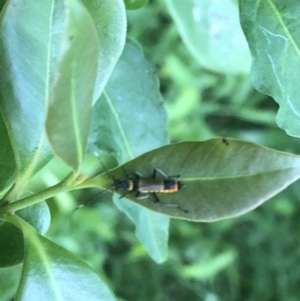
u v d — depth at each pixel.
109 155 0.15
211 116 0.37
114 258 0.36
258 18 0.11
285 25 0.11
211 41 0.20
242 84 0.34
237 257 0.39
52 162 0.21
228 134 0.37
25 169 0.09
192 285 0.37
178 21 0.19
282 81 0.11
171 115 0.32
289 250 0.39
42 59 0.09
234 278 0.38
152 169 0.10
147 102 0.14
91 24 0.07
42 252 0.09
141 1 0.11
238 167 0.09
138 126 0.14
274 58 0.11
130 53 0.14
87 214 0.31
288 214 0.39
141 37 0.33
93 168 0.22
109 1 0.09
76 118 0.07
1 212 0.09
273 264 0.39
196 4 0.19
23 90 0.09
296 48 0.11
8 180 0.10
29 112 0.09
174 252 0.36
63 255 0.09
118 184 0.10
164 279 0.37
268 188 0.09
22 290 0.09
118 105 0.14
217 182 0.09
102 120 0.14
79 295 0.09
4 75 0.09
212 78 0.33
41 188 0.17
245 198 0.09
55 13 0.09
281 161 0.09
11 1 0.09
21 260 0.10
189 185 0.09
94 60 0.07
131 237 0.35
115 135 0.14
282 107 0.11
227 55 0.20
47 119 0.07
